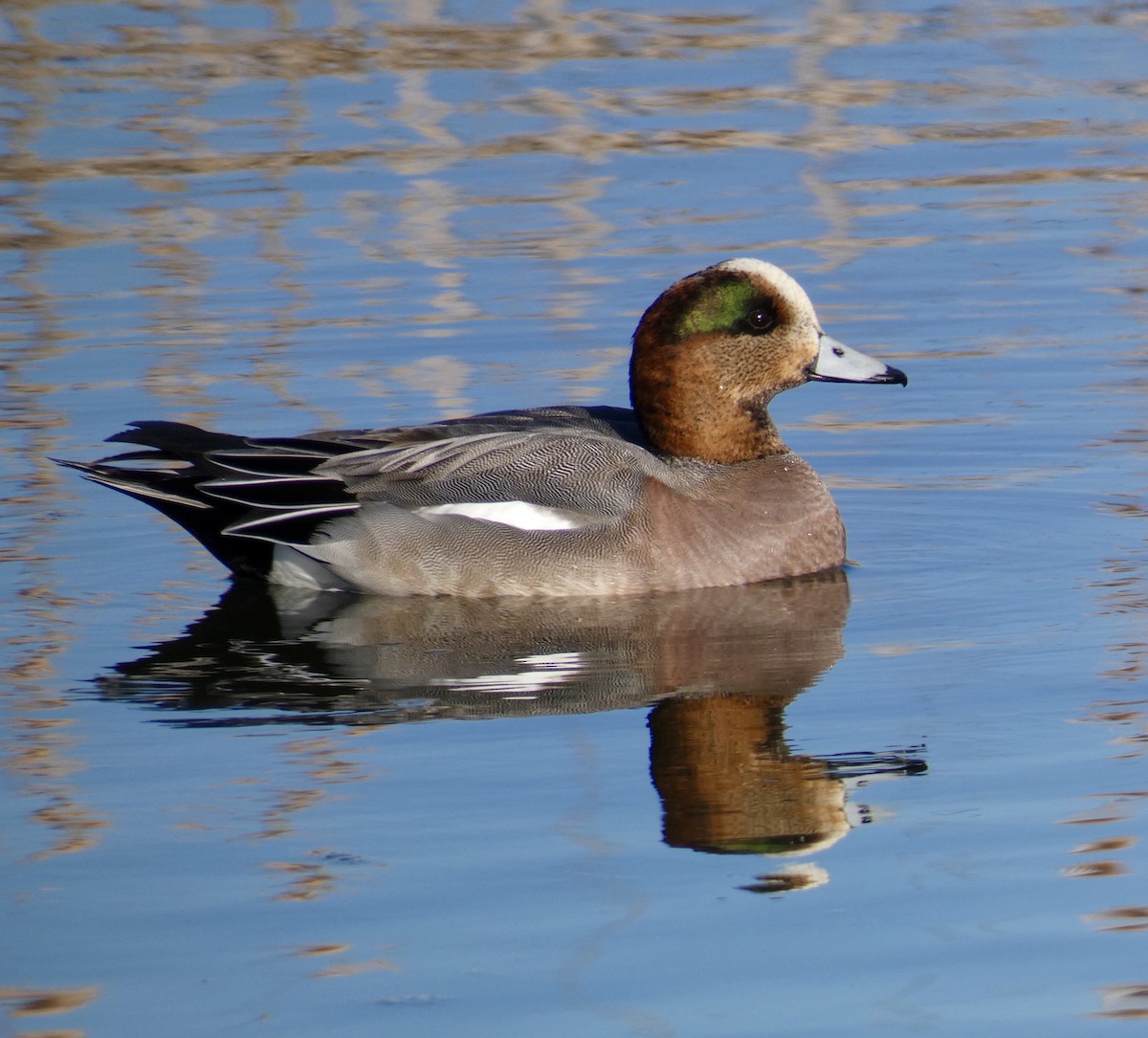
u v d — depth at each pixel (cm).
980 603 1149
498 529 1209
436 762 909
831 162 2092
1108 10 2619
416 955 725
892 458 1452
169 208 1972
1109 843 800
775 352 1259
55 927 750
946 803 846
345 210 1962
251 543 1231
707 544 1215
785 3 2702
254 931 744
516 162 2100
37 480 1409
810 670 1036
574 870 791
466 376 1571
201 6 2639
